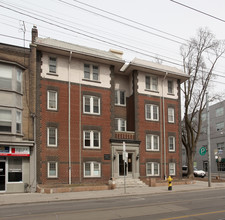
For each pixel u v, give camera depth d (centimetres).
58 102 2395
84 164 2448
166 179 2864
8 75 2084
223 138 5791
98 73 2659
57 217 1066
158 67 3030
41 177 2222
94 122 2553
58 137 2352
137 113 2828
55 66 2445
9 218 1062
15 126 2059
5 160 2052
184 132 3894
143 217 1054
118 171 2602
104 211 1191
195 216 1071
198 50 3425
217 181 3122
